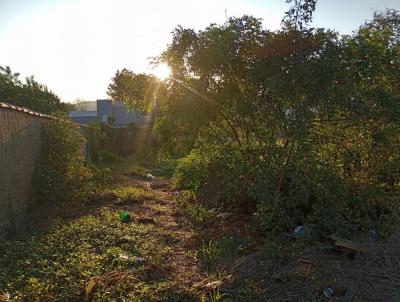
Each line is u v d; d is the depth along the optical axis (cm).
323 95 570
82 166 1095
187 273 559
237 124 736
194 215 868
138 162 2173
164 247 671
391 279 466
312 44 585
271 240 623
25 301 456
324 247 562
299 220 659
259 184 651
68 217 869
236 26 674
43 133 1002
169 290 496
